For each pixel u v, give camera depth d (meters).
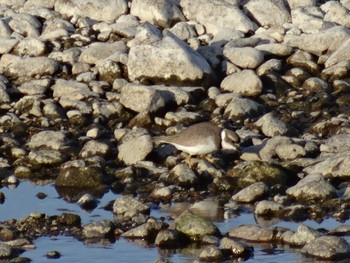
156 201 23.23
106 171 25.08
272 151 25.42
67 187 24.44
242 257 19.66
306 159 24.86
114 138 27.27
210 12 33.69
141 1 34.47
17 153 26.23
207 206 22.83
